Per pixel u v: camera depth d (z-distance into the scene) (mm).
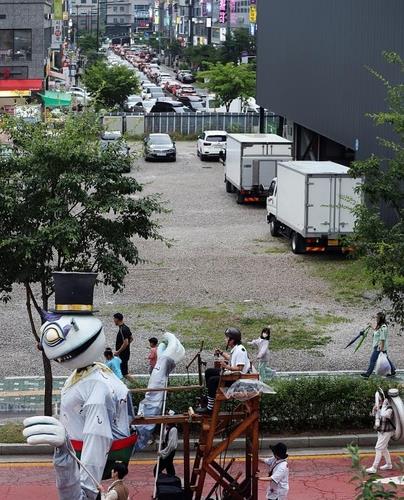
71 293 15523
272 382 28156
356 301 41531
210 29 196875
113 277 26719
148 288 43438
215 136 85188
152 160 83812
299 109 68438
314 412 27359
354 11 53844
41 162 25875
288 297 42250
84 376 15602
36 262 26141
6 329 37438
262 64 82688
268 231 55781
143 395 26281
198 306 40844
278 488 20344
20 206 26094
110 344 35625
